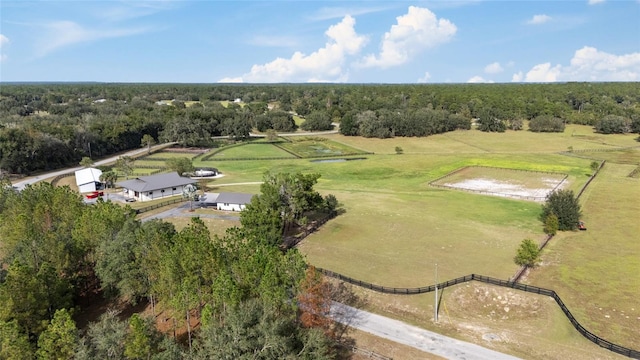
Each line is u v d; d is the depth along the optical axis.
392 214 70.94
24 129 111.00
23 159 102.50
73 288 40.06
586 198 80.94
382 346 35.38
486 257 53.78
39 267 40.78
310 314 31.94
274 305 29.34
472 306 42.09
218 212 71.88
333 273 48.00
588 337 36.19
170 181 84.94
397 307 41.97
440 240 59.50
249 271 32.00
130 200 80.12
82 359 26.62
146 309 42.16
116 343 27.41
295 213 63.00
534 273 49.56
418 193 85.94
